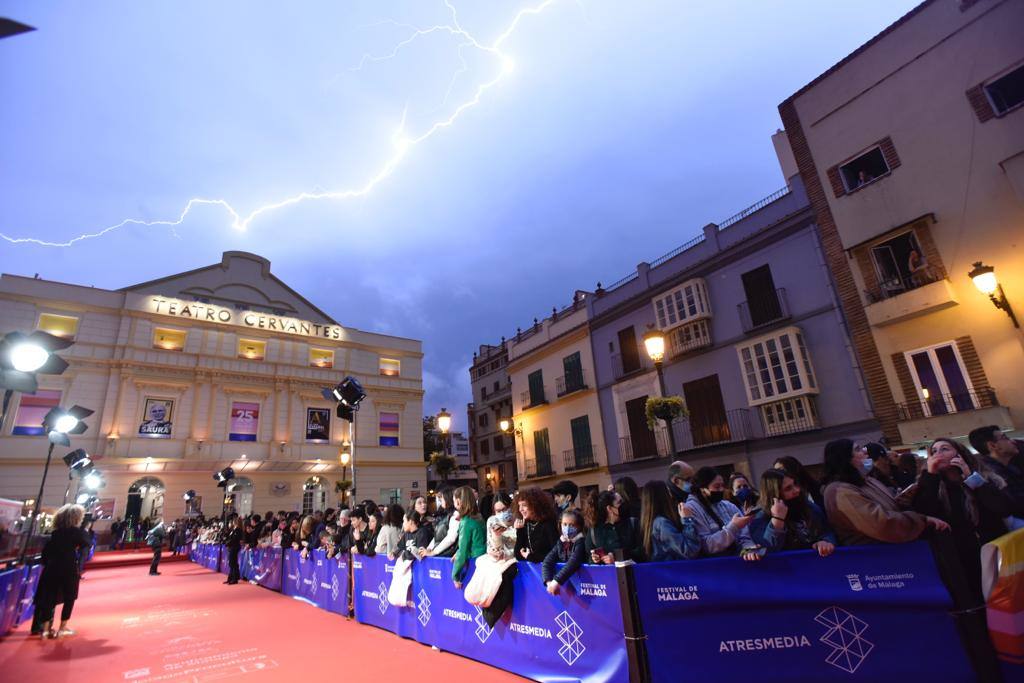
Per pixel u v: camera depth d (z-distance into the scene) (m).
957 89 12.34
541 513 5.09
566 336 23.41
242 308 31.11
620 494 4.84
